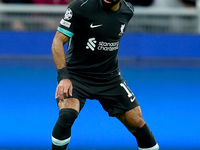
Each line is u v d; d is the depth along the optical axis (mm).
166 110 21719
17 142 16531
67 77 11320
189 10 34906
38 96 24203
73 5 11492
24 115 20344
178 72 32062
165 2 38938
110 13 11570
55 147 11625
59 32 11641
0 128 18281
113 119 19875
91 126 18797
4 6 34719
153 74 31203
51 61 36312
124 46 34938
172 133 18125
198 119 20281
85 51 11914
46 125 18844
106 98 12336
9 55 35656
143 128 12445
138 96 24672
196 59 37062
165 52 34906
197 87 27203
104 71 12227
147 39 34844
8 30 35125
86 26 11562
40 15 35125
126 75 30719
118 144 16531
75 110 11445
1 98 23609
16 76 29844
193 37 34719
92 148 16047
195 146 16500
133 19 35188
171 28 35281
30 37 34844
